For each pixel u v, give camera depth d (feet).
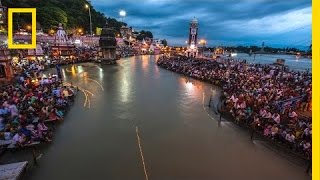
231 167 44.16
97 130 58.39
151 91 102.22
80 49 215.51
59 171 41.37
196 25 230.48
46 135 51.42
